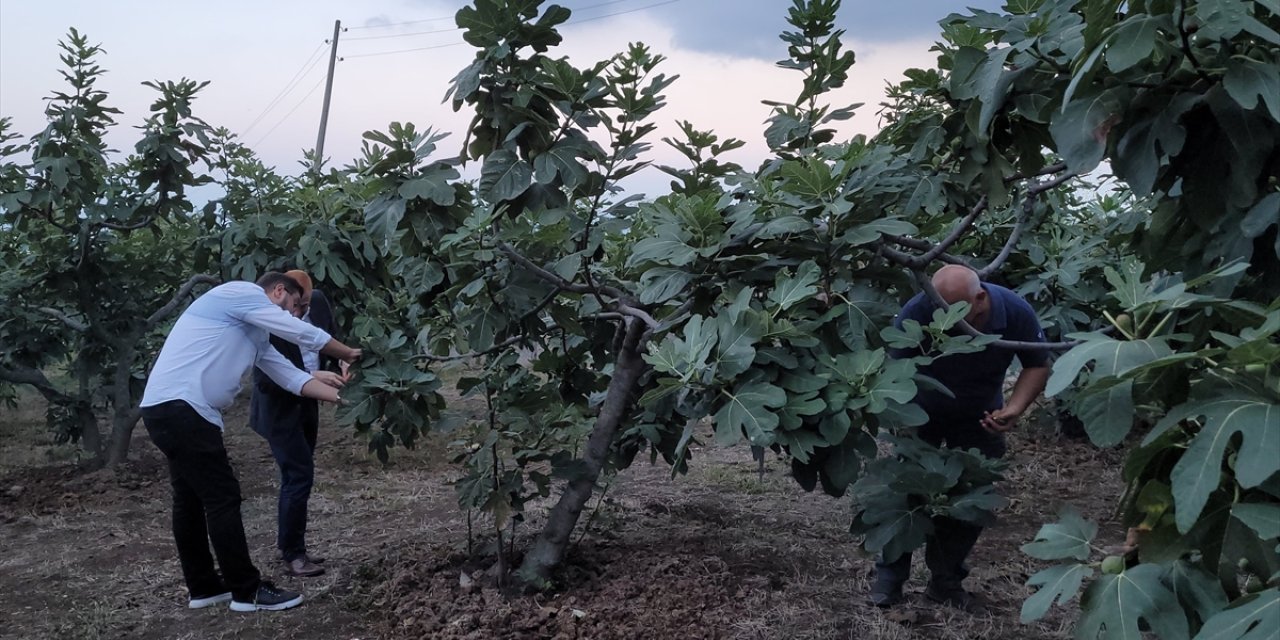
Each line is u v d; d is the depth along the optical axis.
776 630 4.15
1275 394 1.78
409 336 6.82
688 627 4.15
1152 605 1.93
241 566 4.68
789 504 6.34
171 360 4.55
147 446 8.67
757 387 2.98
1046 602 2.09
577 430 4.55
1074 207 8.25
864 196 3.60
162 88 7.44
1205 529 1.96
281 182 8.00
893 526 3.50
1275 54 2.31
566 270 3.97
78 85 7.24
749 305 3.44
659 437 4.63
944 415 4.39
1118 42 2.18
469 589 4.62
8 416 10.41
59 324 8.07
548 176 3.90
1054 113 2.68
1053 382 1.97
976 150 3.47
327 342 4.67
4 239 8.15
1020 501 6.34
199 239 7.72
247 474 7.57
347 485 7.08
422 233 4.21
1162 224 2.74
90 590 5.04
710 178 4.38
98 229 7.49
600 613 4.28
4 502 6.73
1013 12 3.10
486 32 3.90
